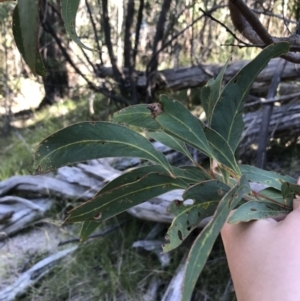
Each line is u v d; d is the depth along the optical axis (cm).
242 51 196
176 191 123
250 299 32
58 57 260
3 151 210
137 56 229
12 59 251
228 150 32
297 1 98
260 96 165
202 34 192
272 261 32
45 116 249
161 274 112
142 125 33
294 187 35
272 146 142
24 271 129
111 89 217
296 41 58
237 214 34
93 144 31
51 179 155
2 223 145
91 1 217
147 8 202
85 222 37
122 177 33
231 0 52
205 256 24
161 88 188
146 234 128
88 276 118
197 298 104
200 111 179
